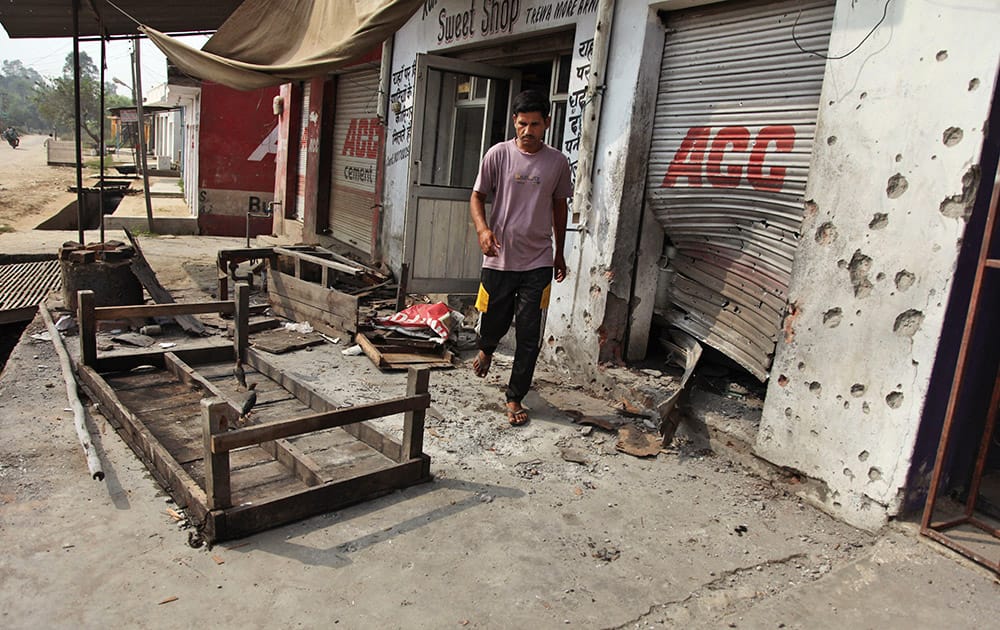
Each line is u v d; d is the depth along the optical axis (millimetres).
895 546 3227
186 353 5055
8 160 40188
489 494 3600
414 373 3520
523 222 4371
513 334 6641
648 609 2758
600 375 5223
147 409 4273
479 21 6836
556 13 5777
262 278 8484
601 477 3896
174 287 8398
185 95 21344
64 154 37344
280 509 3115
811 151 3842
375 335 6062
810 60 3936
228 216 14688
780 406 3844
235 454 3799
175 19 8953
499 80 7102
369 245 10016
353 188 10727
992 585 2971
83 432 3732
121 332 6129
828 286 3568
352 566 2893
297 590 2715
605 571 2994
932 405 3213
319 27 7023
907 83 3207
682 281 5156
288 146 13094
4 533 2953
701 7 4613
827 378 3588
